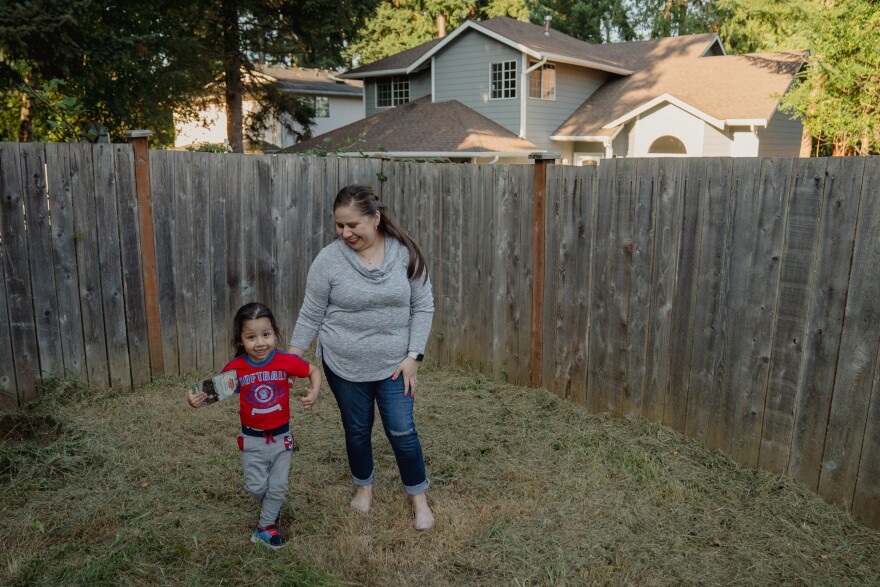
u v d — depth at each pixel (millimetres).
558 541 3146
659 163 4172
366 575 2900
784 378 3602
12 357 4574
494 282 5441
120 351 5066
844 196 3264
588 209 4656
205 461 3934
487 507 3436
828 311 3365
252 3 16828
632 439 4230
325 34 17844
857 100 11758
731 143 17016
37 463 3762
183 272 5348
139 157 4984
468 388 5324
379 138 18750
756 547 3086
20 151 4496
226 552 3033
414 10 32438
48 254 4668
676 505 3465
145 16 14797
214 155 5387
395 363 3164
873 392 3195
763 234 3645
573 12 35906
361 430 3273
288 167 5797
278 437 3062
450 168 5648
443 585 2836
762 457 3752
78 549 3010
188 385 5219
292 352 3176
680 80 19734
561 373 5000
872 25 11320
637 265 4379
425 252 5961
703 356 4031
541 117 18844
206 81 17109
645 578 2869
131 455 3969
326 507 3453
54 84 5371
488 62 18906
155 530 3174
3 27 9852
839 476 3369
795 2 16500
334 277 3088
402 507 3441
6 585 2748
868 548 3068
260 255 5758
